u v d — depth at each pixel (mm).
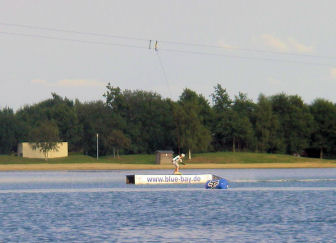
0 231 152750
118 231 153750
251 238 143375
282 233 149250
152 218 177625
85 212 192375
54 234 148500
